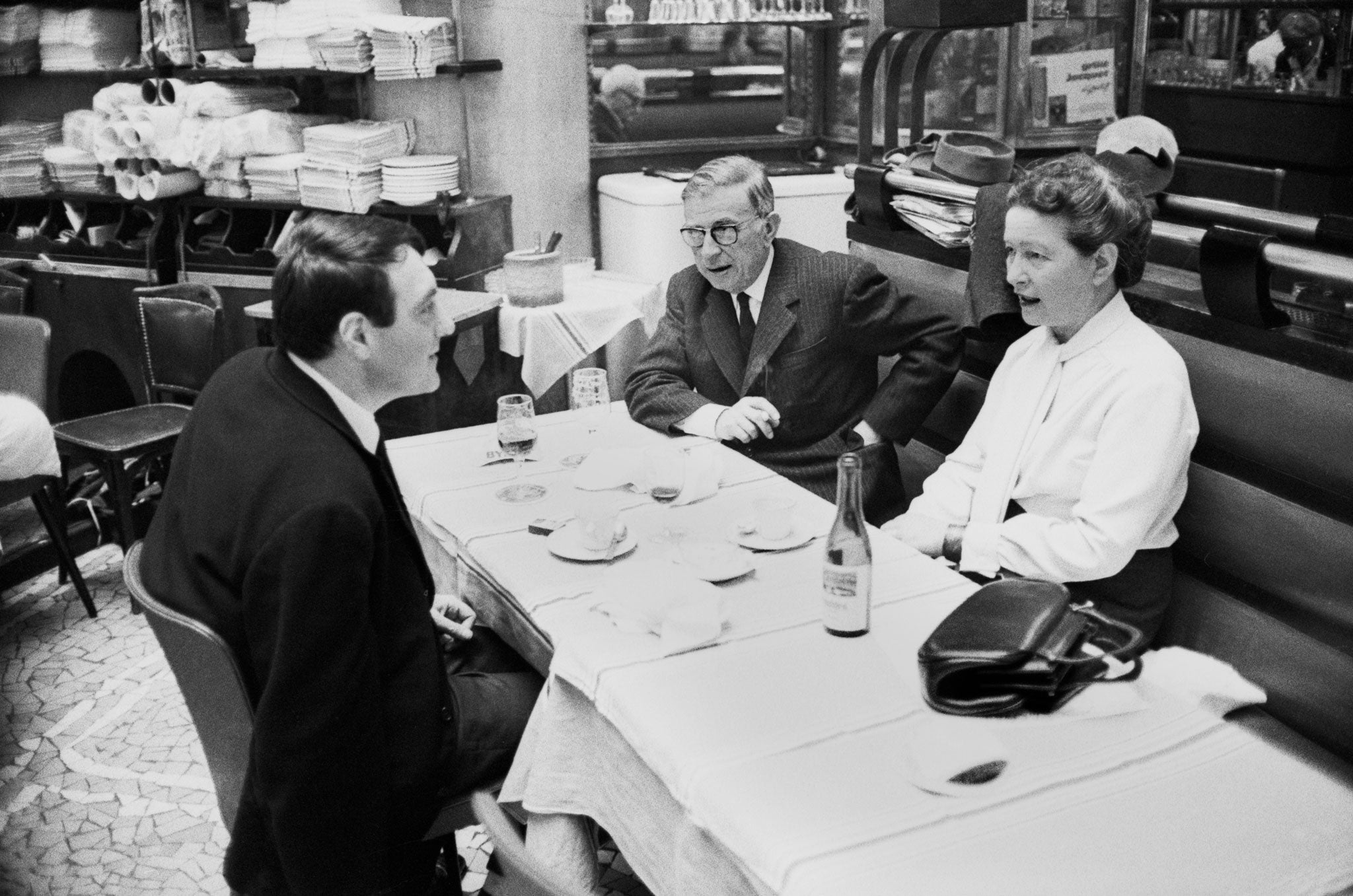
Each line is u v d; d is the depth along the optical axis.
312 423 1.74
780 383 2.94
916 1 3.11
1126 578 2.20
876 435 2.88
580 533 2.10
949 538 2.37
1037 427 2.27
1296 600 2.06
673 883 1.54
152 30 4.84
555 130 4.95
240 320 4.89
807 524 2.21
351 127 4.63
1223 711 1.56
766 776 1.41
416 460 2.66
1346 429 1.97
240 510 1.67
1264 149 4.46
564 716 1.75
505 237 4.85
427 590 1.94
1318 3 4.20
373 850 1.70
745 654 1.72
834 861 1.25
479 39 4.75
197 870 2.61
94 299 5.12
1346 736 1.96
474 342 4.39
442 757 1.94
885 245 3.33
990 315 2.63
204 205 4.87
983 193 2.70
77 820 2.79
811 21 5.04
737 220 2.80
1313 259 1.99
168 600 1.72
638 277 4.80
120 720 3.25
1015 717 1.54
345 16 4.55
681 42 5.21
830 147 5.48
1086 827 1.31
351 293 1.76
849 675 1.65
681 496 2.35
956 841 1.29
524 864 1.13
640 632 1.80
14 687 3.44
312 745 1.62
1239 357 2.17
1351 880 1.21
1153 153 2.75
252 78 5.02
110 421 4.03
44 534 4.42
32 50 5.30
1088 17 4.46
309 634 1.60
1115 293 2.21
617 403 3.08
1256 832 1.29
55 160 5.11
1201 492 2.23
